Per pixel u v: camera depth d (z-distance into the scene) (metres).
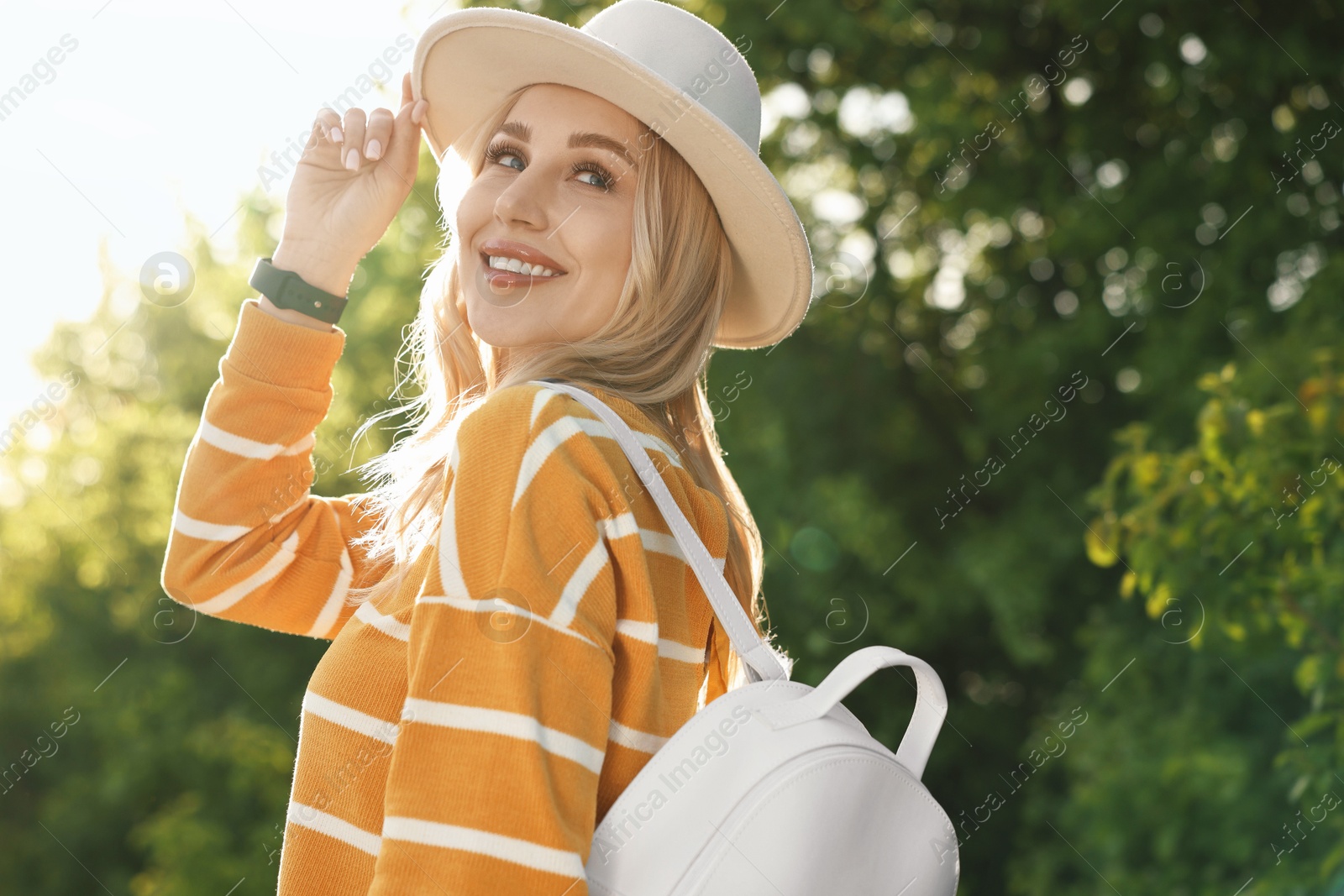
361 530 1.94
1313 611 4.07
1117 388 9.66
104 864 10.67
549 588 1.26
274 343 1.81
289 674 10.95
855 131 10.52
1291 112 8.74
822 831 1.29
